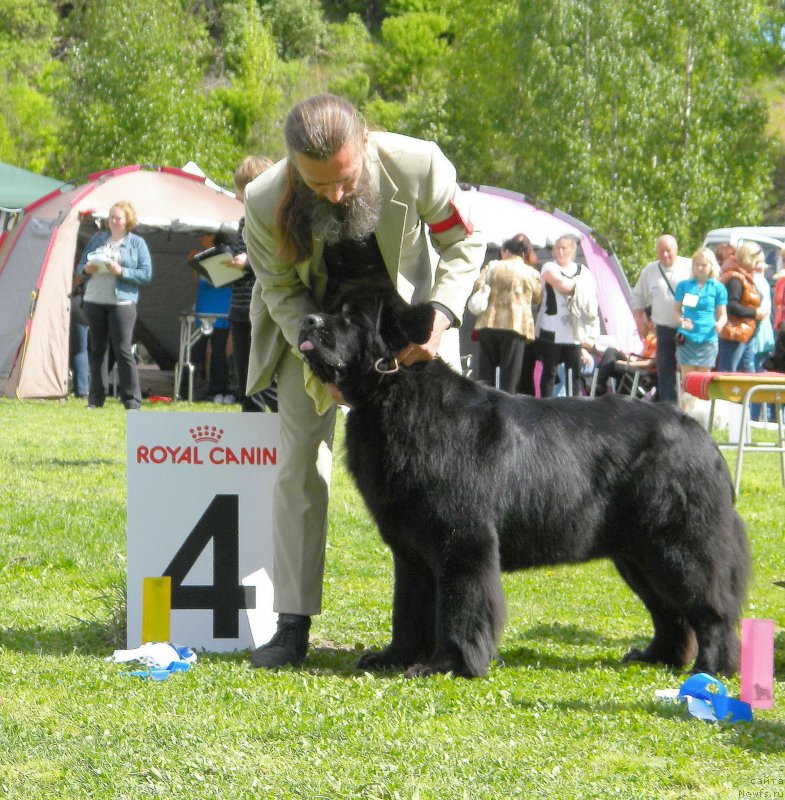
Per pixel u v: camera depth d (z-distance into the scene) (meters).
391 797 3.26
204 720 4.01
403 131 49.25
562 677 4.91
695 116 35.53
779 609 6.69
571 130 35.59
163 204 18.67
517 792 3.31
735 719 4.19
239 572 5.43
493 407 4.79
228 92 51.47
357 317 4.52
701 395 10.10
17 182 22.69
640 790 3.35
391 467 4.62
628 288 19.38
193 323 18.61
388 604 6.58
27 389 17.42
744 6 36.31
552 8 36.25
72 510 8.73
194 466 5.41
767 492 11.19
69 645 5.33
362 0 75.00
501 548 4.79
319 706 4.24
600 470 4.90
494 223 19.09
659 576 5.00
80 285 18.56
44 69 58.97
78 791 3.28
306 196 4.47
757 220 36.09
